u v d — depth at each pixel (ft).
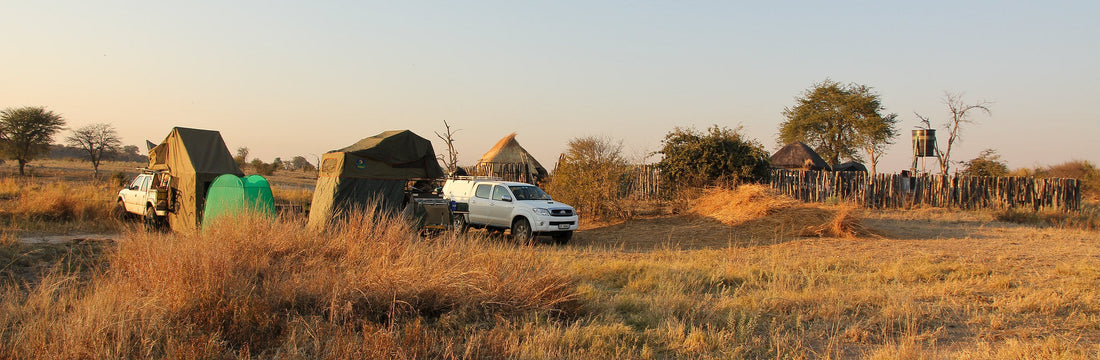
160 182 45.62
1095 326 21.07
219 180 36.52
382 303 20.24
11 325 17.29
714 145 68.03
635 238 52.24
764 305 23.40
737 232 53.83
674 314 21.79
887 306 22.75
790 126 162.20
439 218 42.91
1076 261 37.65
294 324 18.07
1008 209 72.74
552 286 22.54
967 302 25.14
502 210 48.70
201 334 16.93
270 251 26.43
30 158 133.39
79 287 23.08
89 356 14.82
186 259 20.95
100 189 67.46
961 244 47.09
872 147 152.25
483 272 22.68
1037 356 17.13
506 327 18.88
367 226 28.94
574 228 48.34
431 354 16.39
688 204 65.51
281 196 85.05
